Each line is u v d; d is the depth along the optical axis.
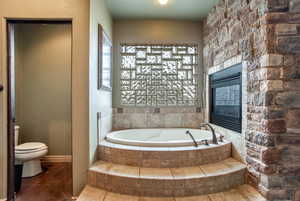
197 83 3.84
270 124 1.97
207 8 3.36
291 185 1.98
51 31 3.62
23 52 3.59
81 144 2.29
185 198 2.02
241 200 1.97
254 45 2.18
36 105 3.62
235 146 2.61
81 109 2.29
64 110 3.64
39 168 3.12
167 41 3.81
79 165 2.29
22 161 2.90
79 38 2.29
